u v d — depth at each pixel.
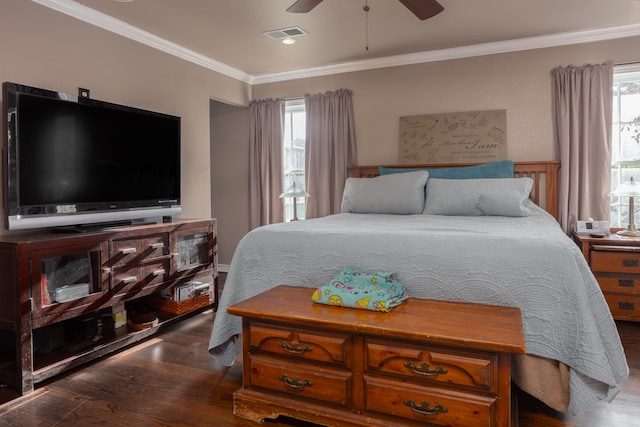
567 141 3.62
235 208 5.11
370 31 3.54
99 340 2.56
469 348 1.46
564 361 1.67
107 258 2.56
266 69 4.63
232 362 2.26
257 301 1.92
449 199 3.33
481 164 3.83
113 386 2.16
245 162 5.03
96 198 2.79
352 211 3.77
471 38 3.73
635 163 3.67
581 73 3.60
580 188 3.62
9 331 2.33
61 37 2.86
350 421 1.64
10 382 2.11
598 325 1.70
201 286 3.29
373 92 4.40
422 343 1.54
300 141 4.93
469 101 4.04
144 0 2.90
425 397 1.53
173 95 3.84
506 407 1.44
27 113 2.38
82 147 2.69
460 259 1.86
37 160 2.44
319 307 1.82
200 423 1.81
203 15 3.17
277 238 2.24
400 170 4.06
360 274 1.96
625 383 2.11
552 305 1.70
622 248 3.03
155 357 2.53
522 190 3.16
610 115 3.53
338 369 1.69
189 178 4.04
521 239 1.82
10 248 2.11
